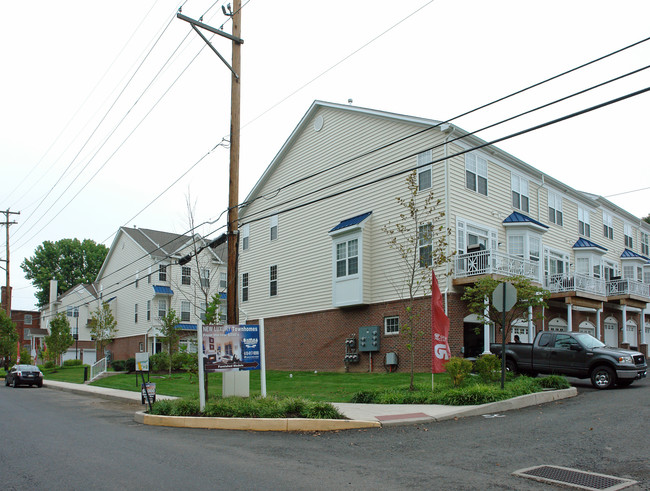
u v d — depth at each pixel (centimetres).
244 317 3344
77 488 687
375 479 717
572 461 808
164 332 3366
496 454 861
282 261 3112
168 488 679
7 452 946
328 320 2756
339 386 1953
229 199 1595
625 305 3219
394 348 2397
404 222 2434
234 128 1639
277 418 1184
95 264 7969
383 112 2572
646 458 816
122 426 1327
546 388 1571
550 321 2892
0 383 3862
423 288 2150
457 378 1560
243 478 726
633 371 1681
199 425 1241
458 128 2311
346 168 2775
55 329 4859
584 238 3391
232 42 1688
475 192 2447
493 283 2006
